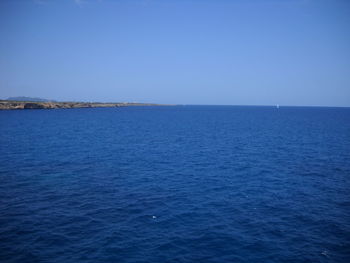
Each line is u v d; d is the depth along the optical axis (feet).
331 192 72.84
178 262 40.06
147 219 54.75
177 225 52.21
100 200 65.16
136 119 360.89
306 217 56.75
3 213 56.85
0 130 200.85
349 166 101.50
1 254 41.45
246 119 384.47
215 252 42.98
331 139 172.86
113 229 50.11
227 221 54.29
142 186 76.48
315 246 45.32
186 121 334.03
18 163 101.86
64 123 274.36
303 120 365.40
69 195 68.44
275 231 50.31
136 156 117.80
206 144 152.05
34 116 372.99
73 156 115.96
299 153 126.52
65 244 44.68
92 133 196.54
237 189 74.54
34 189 72.79
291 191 73.36
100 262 39.73
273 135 192.85
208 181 81.87
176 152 127.85
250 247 44.60
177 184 78.64
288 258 41.70
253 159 113.19
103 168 96.53
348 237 48.49
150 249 43.52
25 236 47.16
